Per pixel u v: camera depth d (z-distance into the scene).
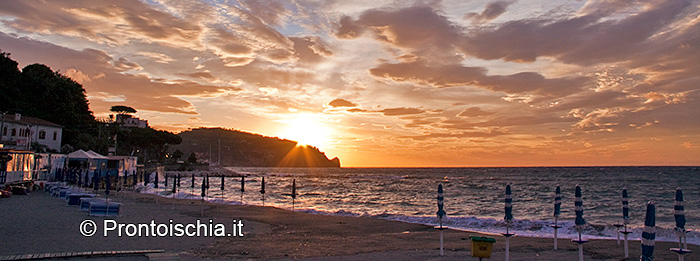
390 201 44.06
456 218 23.23
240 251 12.72
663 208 36.50
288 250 13.12
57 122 68.38
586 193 60.28
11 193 27.58
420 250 13.27
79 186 36.19
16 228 15.17
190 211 25.02
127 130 110.94
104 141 75.00
